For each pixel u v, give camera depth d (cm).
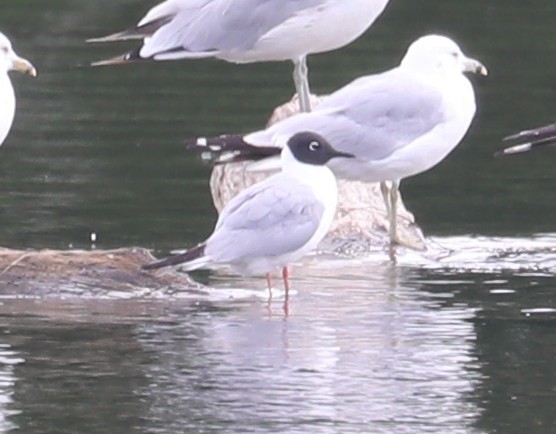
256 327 1409
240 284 1570
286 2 1783
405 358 1325
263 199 1488
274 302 1501
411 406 1216
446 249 1753
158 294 1517
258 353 1330
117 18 2873
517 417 1195
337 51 2683
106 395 1231
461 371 1298
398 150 1669
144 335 1379
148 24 1830
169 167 2072
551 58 2673
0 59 1742
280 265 1492
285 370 1289
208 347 1347
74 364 1301
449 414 1203
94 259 1530
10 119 1745
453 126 1686
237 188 1848
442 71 1700
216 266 1641
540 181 2053
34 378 1267
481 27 2850
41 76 2548
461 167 2114
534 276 1620
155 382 1259
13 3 2948
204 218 1842
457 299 1521
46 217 1822
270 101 2420
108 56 2662
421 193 1998
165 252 1680
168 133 2234
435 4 2992
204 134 2230
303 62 1841
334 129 1656
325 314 1459
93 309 1460
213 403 1215
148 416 1190
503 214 1906
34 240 1716
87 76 2562
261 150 1614
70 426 1171
